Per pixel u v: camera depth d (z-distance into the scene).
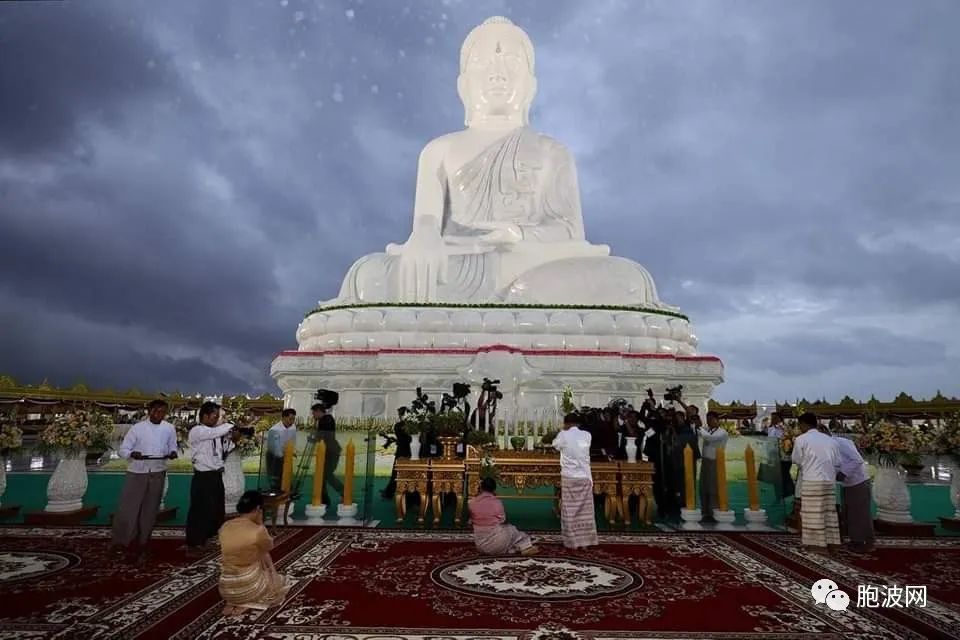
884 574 5.52
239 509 4.41
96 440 8.24
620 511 7.90
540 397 13.70
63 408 19.41
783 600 4.67
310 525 7.72
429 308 14.38
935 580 5.32
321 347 14.54
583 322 14.25
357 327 14.32
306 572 5.34
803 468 6.53
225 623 4.05
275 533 7.12
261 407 22.86
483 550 6.06
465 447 8.05
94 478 11.80
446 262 15.29
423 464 7.85
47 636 3.78
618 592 4.83
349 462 8.23
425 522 7.87
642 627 4.05
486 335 14.09
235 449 8.62
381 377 13.80
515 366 13.12
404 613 4.28
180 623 4.04
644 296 15.30
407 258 15.23
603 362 13.68
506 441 10.24
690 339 15.25
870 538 6.38
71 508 8.03
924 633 4.00
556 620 4.16
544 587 4.94
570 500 6.51
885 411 19.25
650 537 7.11
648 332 14.42
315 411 8.73
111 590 4.79
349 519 8.02
